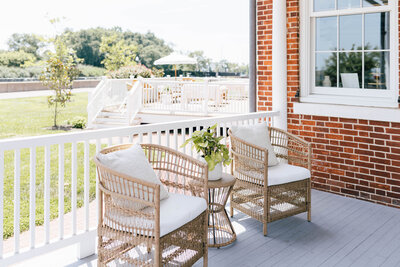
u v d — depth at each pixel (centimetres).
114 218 271
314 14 512
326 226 397
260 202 377
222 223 400
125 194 262
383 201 462
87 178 327
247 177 389
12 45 3366
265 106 570
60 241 310
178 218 267
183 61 1661
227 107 1253
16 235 286
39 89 2603
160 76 1972
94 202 578
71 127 1673
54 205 573
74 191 319
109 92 1284
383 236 371
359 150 479
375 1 463
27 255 290
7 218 514
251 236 372
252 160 378
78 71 1778
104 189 271
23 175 791
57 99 1706
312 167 526
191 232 280
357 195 486
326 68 514
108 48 2922
